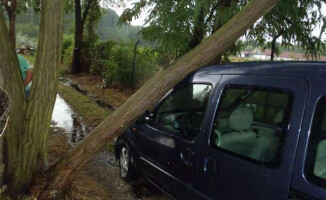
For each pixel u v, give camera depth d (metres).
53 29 2.91
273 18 5.79
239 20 2.67
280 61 2.44
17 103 2.96
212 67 3.10
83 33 16.03
